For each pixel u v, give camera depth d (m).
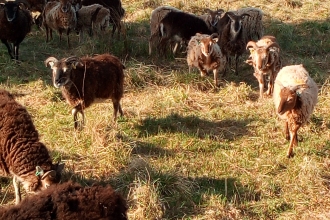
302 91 9.27
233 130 10.55
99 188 6.19
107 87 10.05
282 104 9.12
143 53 14.38
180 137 10.09
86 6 15.05
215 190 8.52
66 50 14.73
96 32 14.99
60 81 9.38
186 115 10.98
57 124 10.38
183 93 11.70
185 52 14.15
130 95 12.02
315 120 10.66
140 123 10.53
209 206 8.13
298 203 8.26
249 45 11.92
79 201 5.95
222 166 9.20
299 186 8.64
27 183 7.46
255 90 12.54
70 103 9.88
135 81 12.36
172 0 18.30
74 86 9.59
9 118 7.64
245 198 8.34
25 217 5.75
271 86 12.00
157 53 14.11
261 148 9.84
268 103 11.45
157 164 9.16
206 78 12.60
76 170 8.91
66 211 5.85
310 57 14.43
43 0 16.20
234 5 17.94
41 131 10.18
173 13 13.92
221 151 9.71
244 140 10.15
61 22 14.47
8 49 13.77
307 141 9.94
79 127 10.16
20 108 7.90
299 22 16.55
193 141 9.98
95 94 9.91
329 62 13.95
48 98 11.55
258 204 8.20
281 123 10.59
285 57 14.23
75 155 9.35
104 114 10.50
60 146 9.63
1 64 13.35
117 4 15.48
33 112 10.96
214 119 10.95
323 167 9.19
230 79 13.12
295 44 15.00
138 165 8.84
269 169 9.12
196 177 8.88
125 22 16.44
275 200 8.28
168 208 8.11
